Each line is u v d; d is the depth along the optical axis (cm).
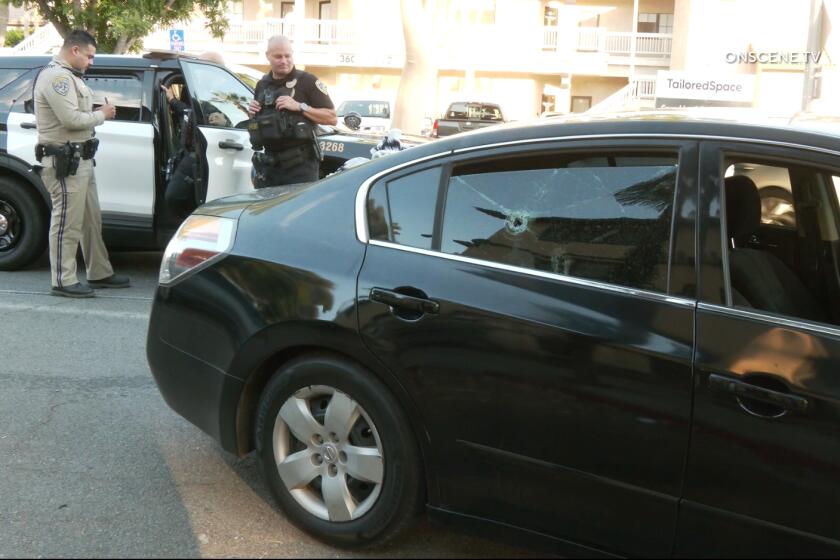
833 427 210
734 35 2530
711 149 239
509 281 252
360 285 269
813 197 267
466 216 267
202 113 651
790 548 215
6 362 480
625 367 231
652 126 249
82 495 322
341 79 3172
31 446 368
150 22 1593
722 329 226
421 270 264
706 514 223
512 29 3005
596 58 2981
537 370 241
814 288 264
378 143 702
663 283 236
